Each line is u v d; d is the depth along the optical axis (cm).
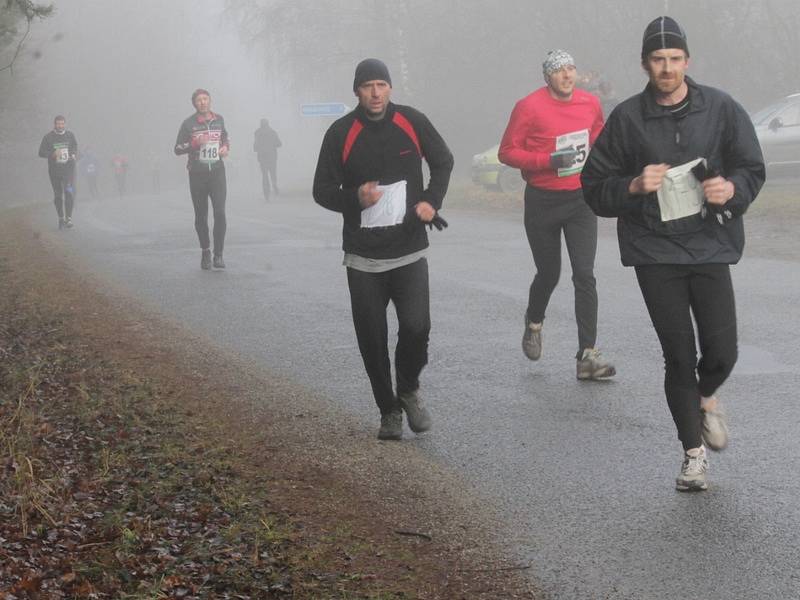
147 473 638
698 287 626
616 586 502
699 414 630
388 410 753
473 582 509
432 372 952
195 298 1398
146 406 806
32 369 907
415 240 734
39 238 2311
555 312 1214
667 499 614
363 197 714
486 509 610
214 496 603
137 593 469
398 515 602
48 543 525
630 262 631
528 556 541
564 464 685
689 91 618
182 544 527
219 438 748
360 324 739
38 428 723
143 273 1664
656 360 960
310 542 548
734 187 603
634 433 743
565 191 905
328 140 733
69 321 1195
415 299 736
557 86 902
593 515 595
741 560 524
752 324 1094
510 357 998
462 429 775
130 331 1159
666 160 619
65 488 600
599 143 636
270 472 676
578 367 902
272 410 836
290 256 1841
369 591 486
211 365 996
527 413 808
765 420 759
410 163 728
